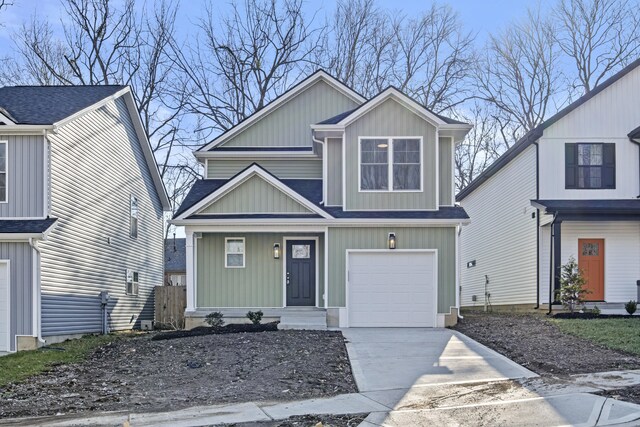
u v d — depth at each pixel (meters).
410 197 16.91
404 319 16.47
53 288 15.16
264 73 31.91
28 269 14.43
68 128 16.17
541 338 13.19
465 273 28.61
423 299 16.52
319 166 20.31
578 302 17.45
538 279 19.20
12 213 14.90
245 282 17.67
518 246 21.14
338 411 8.23
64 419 7.95
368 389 9.46
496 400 8.60
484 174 24.44
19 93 18.45
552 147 19.25
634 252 19.06
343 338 13.88
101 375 10.85
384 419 7.84
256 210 17.00
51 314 15.05
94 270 18.03
